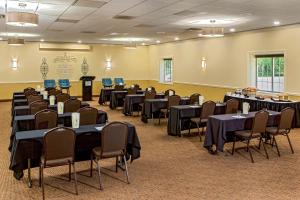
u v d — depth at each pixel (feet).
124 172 14.87
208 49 39.34
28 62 47.47
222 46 36.83
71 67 50.21
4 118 31.22
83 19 25.81
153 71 53.98
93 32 35.37
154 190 12.71
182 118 22.15
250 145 19.63
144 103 27.76
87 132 13.55
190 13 22.66
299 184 13.25
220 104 22.84
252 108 27.68
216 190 12.66
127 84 54.34
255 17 24.20
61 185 13.28
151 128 25.70
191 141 21.09
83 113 17.22
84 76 47.34
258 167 15.52
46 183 13.48
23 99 29.01
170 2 18.97
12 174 14.67
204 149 18.97
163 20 26.07
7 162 16.65
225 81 36.65
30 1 18.75
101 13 22.89
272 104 25.88
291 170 15.05
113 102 36.70
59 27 30.96
